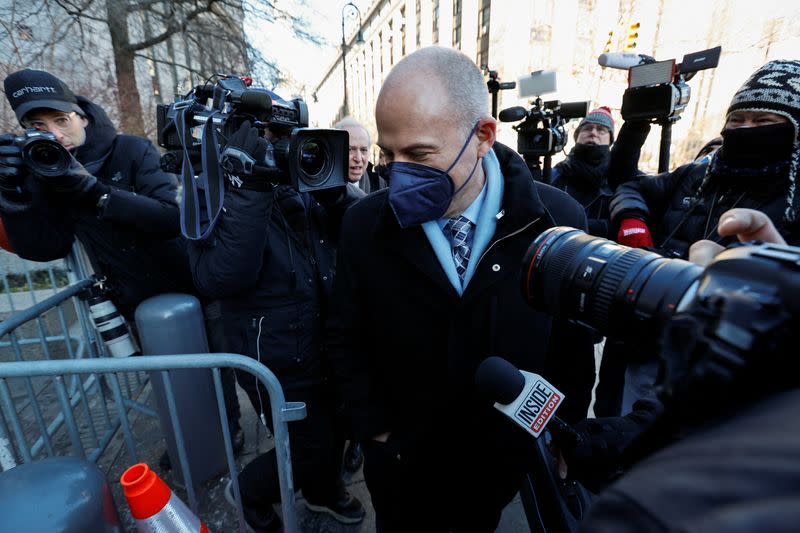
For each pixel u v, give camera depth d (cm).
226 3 767
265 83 876
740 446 25
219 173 129
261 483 158
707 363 30
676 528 22
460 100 97
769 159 125
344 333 129
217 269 131
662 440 36
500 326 110
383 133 102
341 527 183
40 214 168
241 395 277
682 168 171
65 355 295
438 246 107
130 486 91
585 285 65
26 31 610
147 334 171
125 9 689
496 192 108
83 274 221
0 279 337
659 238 172
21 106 169
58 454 219
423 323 112
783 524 18
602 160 267
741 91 129
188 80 894
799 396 27
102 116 191
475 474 123
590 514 29
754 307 29
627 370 136
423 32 2627
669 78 195
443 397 117
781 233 124
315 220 158
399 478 123
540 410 94
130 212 172
